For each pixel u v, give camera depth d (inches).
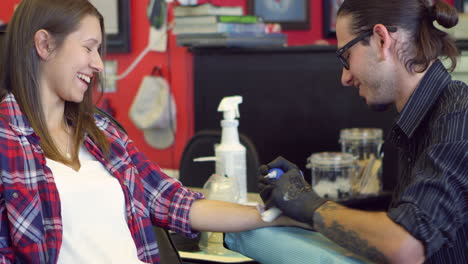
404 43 57.0
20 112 60.0
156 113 166.2
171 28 168.1
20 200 57.0
